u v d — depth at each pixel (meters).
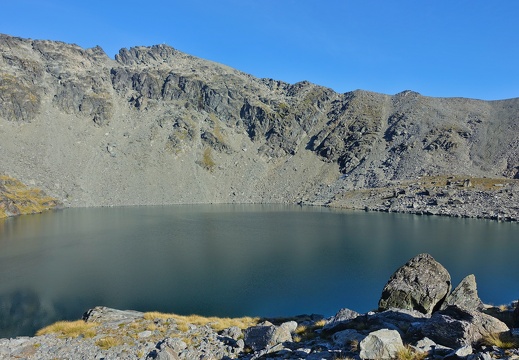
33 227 121.50
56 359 20.45
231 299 50.69
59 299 50.91
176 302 49.69
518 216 127.19
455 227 114.81
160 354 18.20
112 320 29.62
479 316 14.40
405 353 12.09
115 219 143.75
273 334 20.28
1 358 20.53
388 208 168.25
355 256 76.25
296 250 82.94
